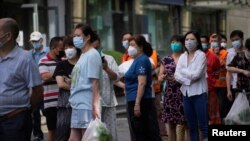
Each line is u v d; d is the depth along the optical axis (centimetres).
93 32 1217
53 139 1570
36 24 2655
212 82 1753
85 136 1139
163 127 1852
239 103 1584
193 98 1503
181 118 1602
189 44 1491
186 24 4888
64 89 1412
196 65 1489
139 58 1459
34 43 1912
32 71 1004
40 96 1027
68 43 1408
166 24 4650
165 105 1625
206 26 5309
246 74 1664
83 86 1194
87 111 1192
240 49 1706
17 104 999
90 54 1194
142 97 1449
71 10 3512
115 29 4009
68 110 1406
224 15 5584
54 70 1502
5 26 992
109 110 1428
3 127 996
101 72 1211
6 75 991
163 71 1627
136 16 4150
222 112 1883
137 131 1466
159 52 4544
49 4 3394
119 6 4066
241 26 5878
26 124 1011
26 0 3284
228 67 1706
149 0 4347
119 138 1984
